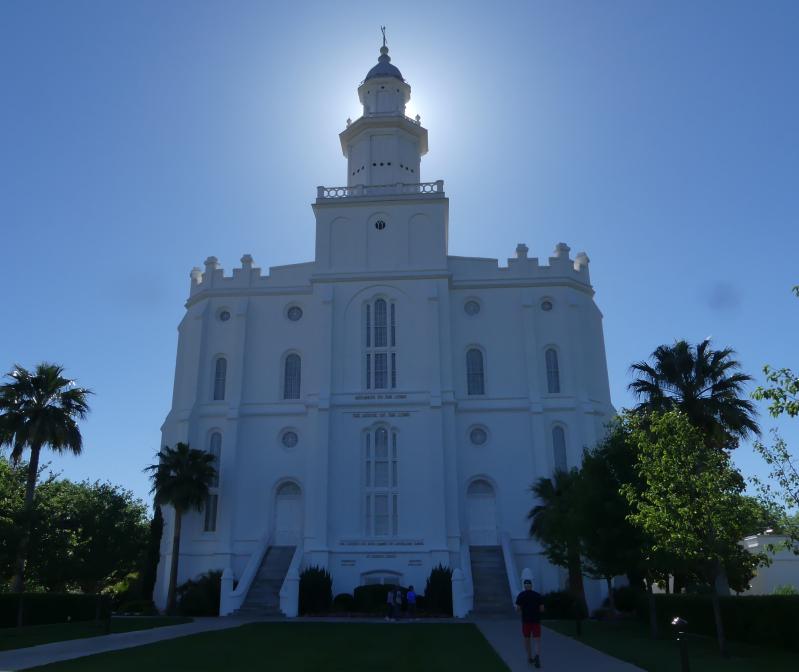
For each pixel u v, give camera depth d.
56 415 41.91
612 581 45.09
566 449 48.38
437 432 46.69
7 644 23.92
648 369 37.69
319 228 52.34
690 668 17.83
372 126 55.75
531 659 18.66
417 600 41.81
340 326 49.97
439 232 51.66
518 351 50.44
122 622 35.06
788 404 16.30
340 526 45.53
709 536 21.53
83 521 50.47
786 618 22.30
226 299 53.22
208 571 45.91
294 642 24.36
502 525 46.59
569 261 52.53
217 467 49.16
